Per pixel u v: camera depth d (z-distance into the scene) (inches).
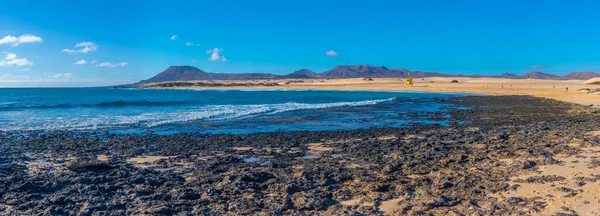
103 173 373.7
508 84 4507.9
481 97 2285.9
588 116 1010.1
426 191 307.1
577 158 397.4
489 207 264.8
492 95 2576.3
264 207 275.4
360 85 5157.5
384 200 291.1
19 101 2050.9
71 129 752.3
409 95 2837.1
